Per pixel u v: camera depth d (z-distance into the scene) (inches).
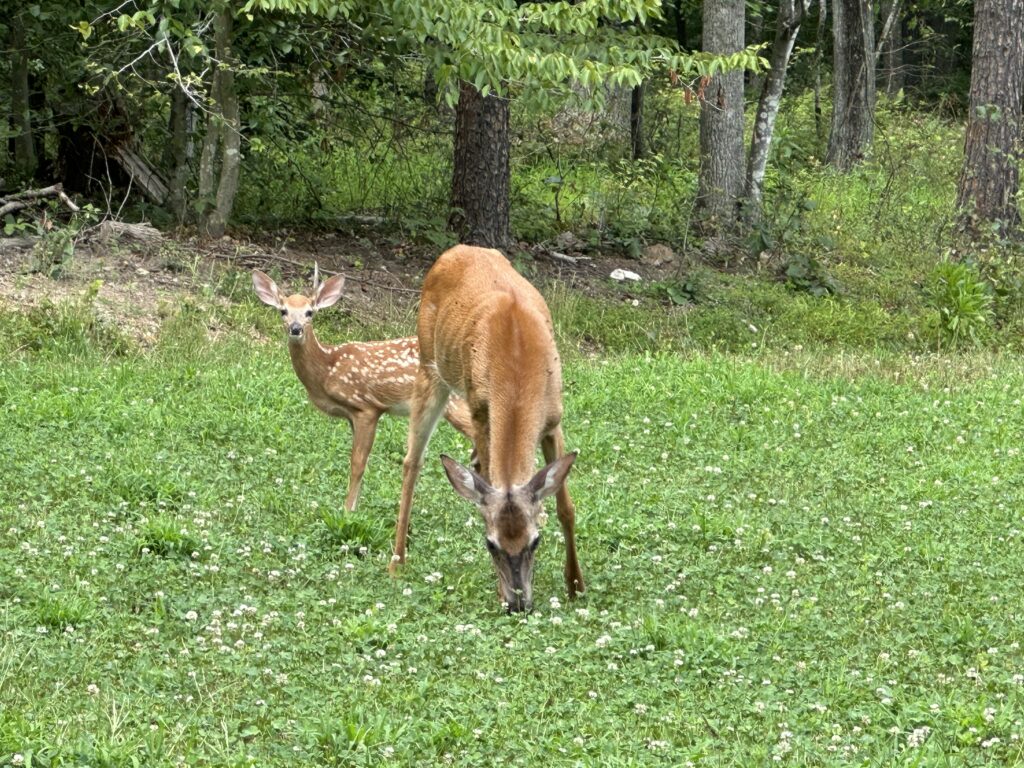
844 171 960.9
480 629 243.8
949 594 276.1
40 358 443.2
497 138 634.2
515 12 544.1
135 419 375.6
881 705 215.2
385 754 192.5
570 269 648.4
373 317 547.2
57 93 600.7
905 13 1270.9
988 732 207.3
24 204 554.3
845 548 306.5
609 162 733.9
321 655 229.9
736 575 286.7
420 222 630.5
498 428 256.7
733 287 637.9
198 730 196.5
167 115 661.9
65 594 242.1
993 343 596.1
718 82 722.2
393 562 281.0
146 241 561.3
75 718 196.5
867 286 663.1
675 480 357.1
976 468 375.9
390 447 380.2
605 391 445.7
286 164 668.7
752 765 192.4
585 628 248.1
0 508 295.4
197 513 300.7
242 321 509.0
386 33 561.9
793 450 388.2
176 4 512.1
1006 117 730.8
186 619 243.6
